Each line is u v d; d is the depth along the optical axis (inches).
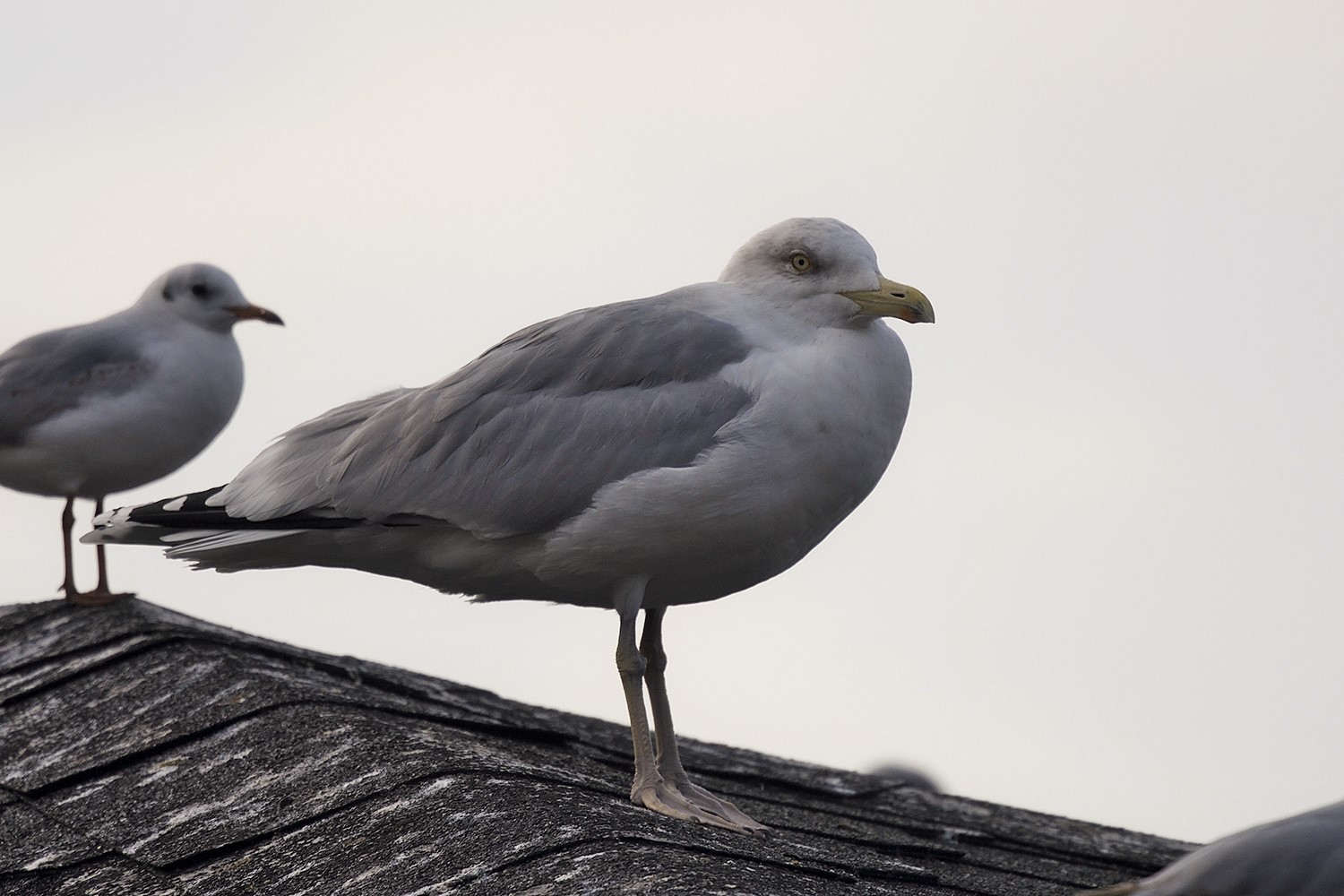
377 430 460.4
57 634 526.3
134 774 416.2
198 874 368.8
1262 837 289.1
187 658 474.6
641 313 459.5
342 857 358.9
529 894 329.7
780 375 438.9
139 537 478.0
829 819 501.4
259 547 468.1
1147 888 294.8
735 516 433.7
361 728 412.8
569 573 443.5
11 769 438.3
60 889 375.2
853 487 448.1
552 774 408.5
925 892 411.5
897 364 454.3
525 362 455.2
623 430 438.3
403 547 459.5
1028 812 569.6
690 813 423.2
